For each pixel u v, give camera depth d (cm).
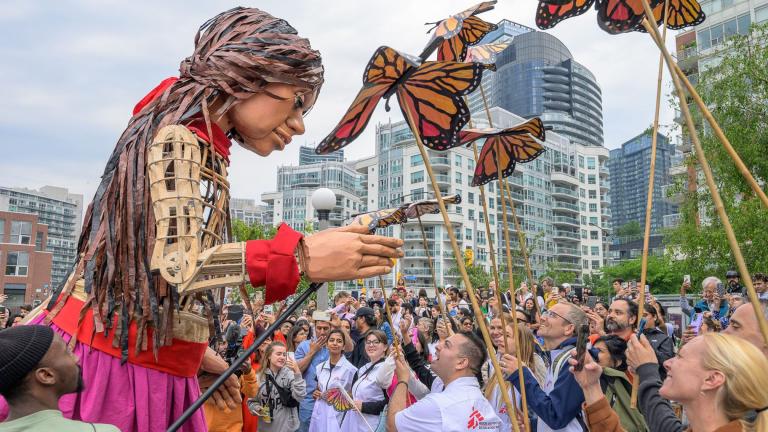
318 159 11775
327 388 565
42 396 147
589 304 972
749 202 1361
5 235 4803
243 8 191
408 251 6125
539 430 387
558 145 8181
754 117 1375
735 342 181
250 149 196
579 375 257
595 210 8425
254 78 174
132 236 154
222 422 313
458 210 6241
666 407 228
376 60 147
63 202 12412
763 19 2611
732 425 171
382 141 7450
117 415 158
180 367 169
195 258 146
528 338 437
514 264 4134
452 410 319
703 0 2948
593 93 12188
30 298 4856
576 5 212
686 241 1538
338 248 149
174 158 154
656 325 657
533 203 7519
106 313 156
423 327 801
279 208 9156
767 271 1300
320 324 670
